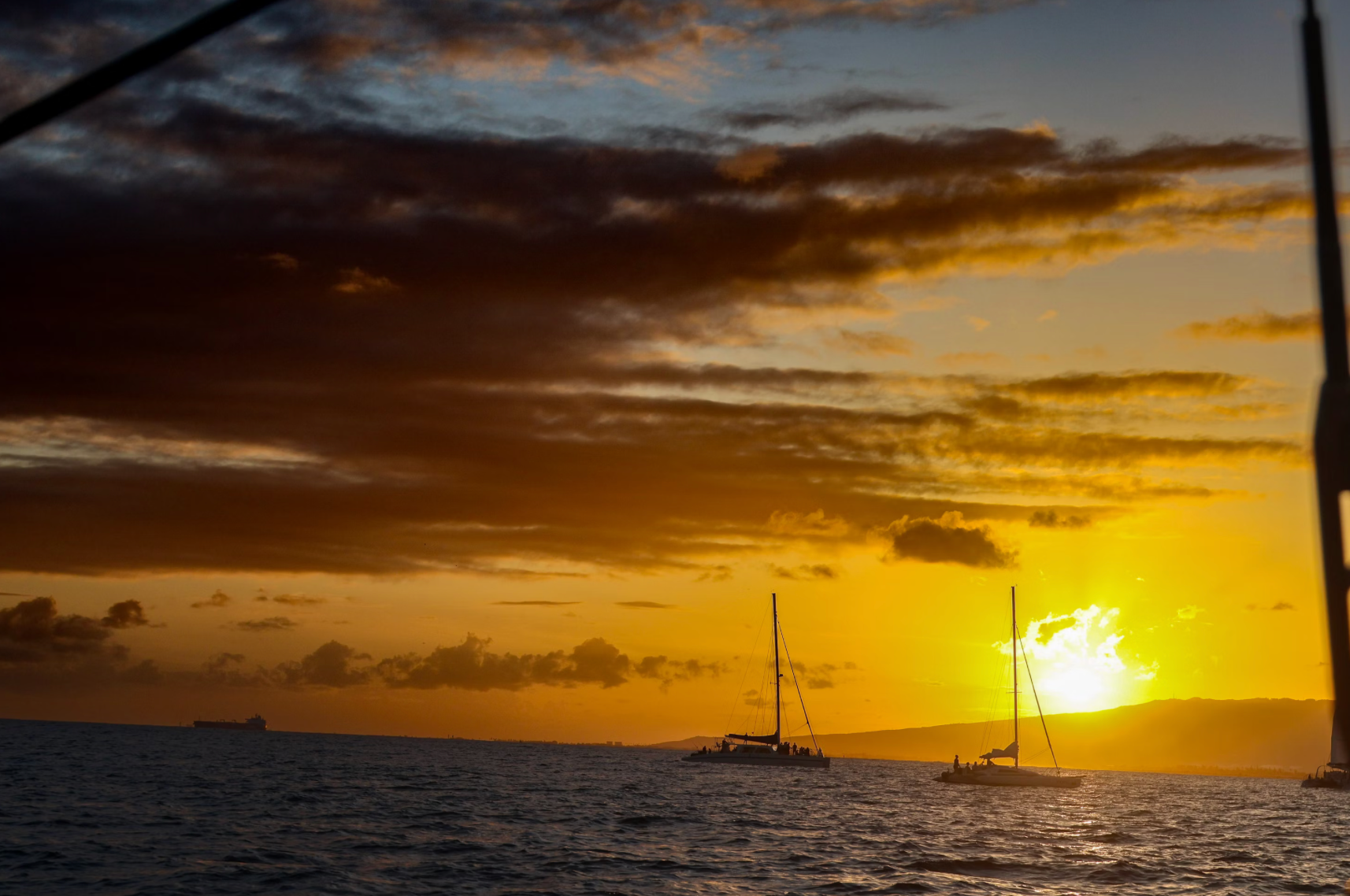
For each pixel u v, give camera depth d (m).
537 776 159.12
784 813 96.56
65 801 83.31
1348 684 3.67
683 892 47.72
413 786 121.81
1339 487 3.86
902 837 75.62
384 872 51.59
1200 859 66.81
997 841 74.56
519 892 46.88
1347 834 93.69
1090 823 95.50
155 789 100.44
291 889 46.38
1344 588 3.78
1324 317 4.07
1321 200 4.14
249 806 85.44
